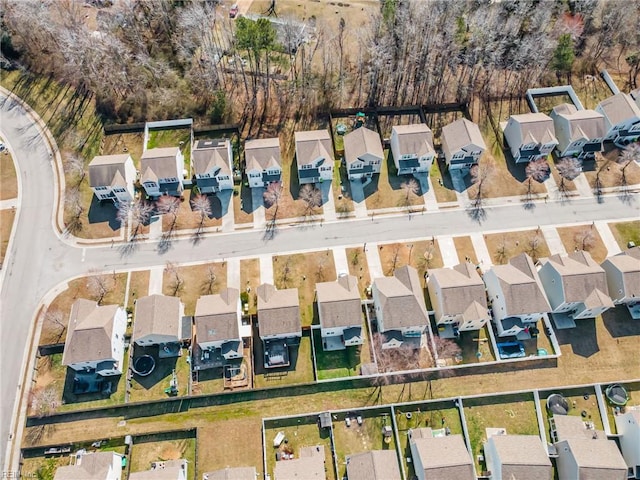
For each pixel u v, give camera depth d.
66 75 108.12
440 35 109.44
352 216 92.25
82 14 119.69
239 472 63.91
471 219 92.19
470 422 72.62
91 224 90.19
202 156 90.81
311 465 64.94
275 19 121.56
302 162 92.19
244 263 86.19
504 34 113.00
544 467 63.50
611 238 90.06
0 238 88.12
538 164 95.75
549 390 75.12
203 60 110.56
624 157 98.69
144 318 74.44
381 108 106.44
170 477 63.38
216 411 72.88
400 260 86.81
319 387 74.88
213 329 73.12
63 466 65.25
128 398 73.31
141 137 102.12
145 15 114.19
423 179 97.12
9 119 103.12
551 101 109.50
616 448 66.62
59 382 74.38
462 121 97.00
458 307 76.12
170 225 90.44
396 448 70.44
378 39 110.12
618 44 116.94
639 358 78.25
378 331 79.12
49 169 96.75
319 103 106.69
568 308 80.38
